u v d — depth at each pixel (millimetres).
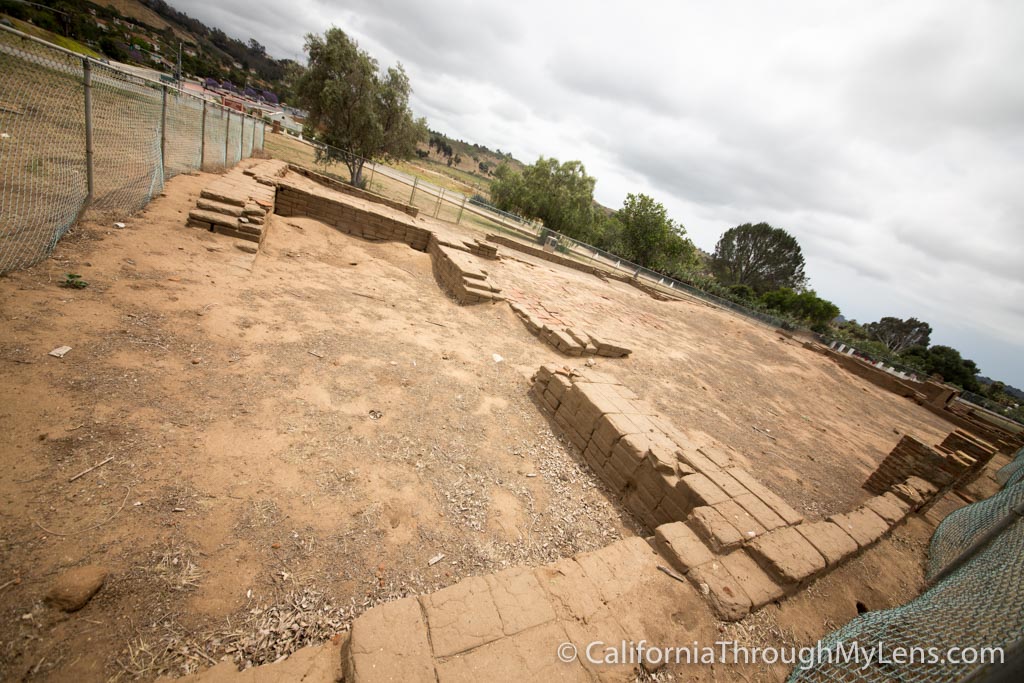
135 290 4379
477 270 9203
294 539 2600
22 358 2963
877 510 5227
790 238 58250
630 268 34000
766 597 3129
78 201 5254
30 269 3920
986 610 2527
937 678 2145
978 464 7855
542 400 5762
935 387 22234
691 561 3174
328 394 4141
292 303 5672
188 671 1870
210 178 9312
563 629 2342
